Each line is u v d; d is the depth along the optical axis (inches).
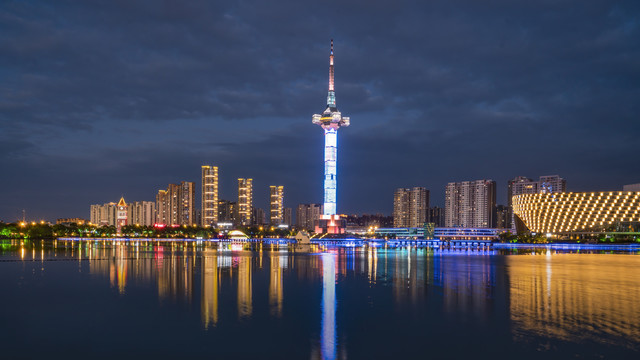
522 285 3673.7
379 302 2849.4
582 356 1738.4
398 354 1782.7
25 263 5610.2
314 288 3467.0
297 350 1830.7
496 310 2583.7
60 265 5359.3
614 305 2723.9
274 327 2178.9
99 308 2613.2
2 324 2226.9
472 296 3097.9
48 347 1857.8
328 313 2496.3
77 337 2001.7
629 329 2126.0
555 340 1950.1
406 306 2711.6
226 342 1932.8
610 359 1702.8
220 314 2460.6
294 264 5969.5
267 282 3836.1
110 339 1971.0
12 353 1779.0
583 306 2694.4
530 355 1758.1
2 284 3607.3
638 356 1733.5
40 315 2422.5
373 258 7691.9
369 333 2078.0
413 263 6348.4
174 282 3784.5
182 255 7869.1
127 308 2615.7
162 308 2615.7
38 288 3385.8
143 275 4313.5
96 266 5246.1
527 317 2391.7
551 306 2699.3
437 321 2305.6
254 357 1747.0
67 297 2974.9
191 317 2379.4
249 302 2827.3
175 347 1856.5
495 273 4731.8
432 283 3821.4
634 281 3964.1
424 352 1803.6
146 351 1807.3
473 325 2220.7
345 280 4030.5
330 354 1785.2
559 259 7436.0
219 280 3944.4
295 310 2573.8
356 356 1761.8
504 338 1985.7
